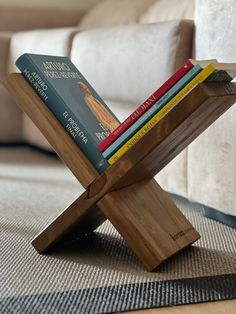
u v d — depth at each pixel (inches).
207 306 35.0
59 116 42.0
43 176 80.5
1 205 61.0
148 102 39.1
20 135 109.1
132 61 70.6
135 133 39.5
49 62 43.8
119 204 41.1
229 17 51.9
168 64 63.7
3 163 91.0
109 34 78.5
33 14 124.1
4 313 32.7
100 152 40.9
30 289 36.9
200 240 49.3
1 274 39.6
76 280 38.8
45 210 59.3
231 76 39.8
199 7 57.8
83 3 135.7
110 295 36.1
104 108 45.8
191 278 39.6
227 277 40.0
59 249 45.9
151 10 92.5
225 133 52.6
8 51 111.3
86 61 83.4
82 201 41.8
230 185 52.6
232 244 48.3
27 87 42.1
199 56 58.0
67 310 33.4
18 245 46.6
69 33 92.3
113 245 47.4
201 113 38.9
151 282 38.6
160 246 41.5
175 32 63.1
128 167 39.9
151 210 43.5
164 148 40.9
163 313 33.7
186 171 60.4
